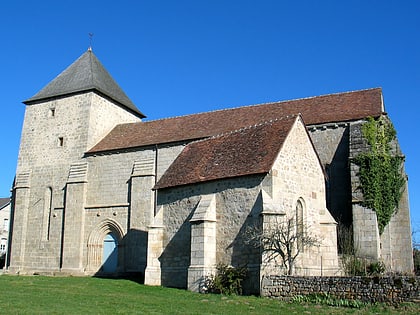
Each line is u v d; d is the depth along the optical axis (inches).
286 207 792.3
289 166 817.5
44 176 1438.2
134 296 711.7
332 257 873.5
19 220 1430.9
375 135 1037.8
